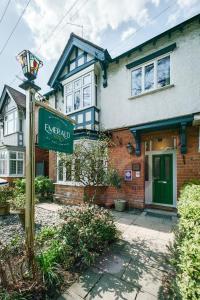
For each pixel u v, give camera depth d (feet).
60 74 33.88
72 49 32.01
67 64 33.17
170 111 22.34
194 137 20.62
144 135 24.34
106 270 10.29
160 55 23.49
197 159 20.35
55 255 10.30
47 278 8.90
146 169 26.00
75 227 12.24
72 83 31.76
